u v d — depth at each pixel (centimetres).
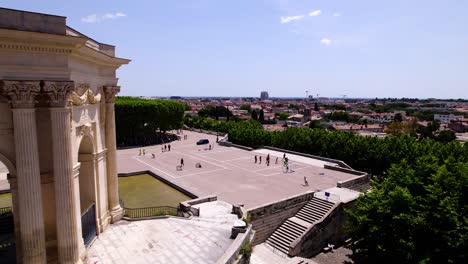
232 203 4147
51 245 2177
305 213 4181
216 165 6494
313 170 6166
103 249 2417
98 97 2605
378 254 3319
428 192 3475
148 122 9688
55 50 1862
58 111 1923
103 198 2814
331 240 4034
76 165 2202
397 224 3212
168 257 2283
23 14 1755
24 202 1850
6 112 1864
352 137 7444
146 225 2912
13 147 1905
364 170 6775
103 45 2803
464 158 5319
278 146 8600
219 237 2631
